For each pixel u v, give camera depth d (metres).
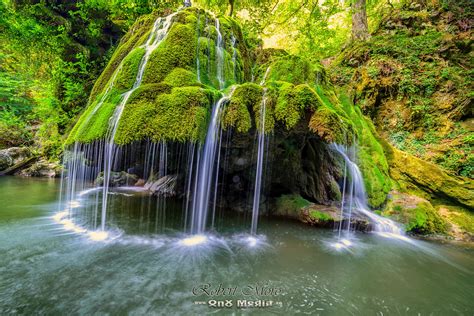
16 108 14.41
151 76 4.54
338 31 16.92
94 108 4.71
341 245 4.49
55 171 11.98
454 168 6.78
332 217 5.27
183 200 7.47
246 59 7.25
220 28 6.42
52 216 5.80
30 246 4.03
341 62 11.40
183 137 3.54
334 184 6.26
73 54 11.95
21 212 6.04
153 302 2.65
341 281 3.25
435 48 9.35
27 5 10.93
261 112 3.88
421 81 8.59
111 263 3.53
